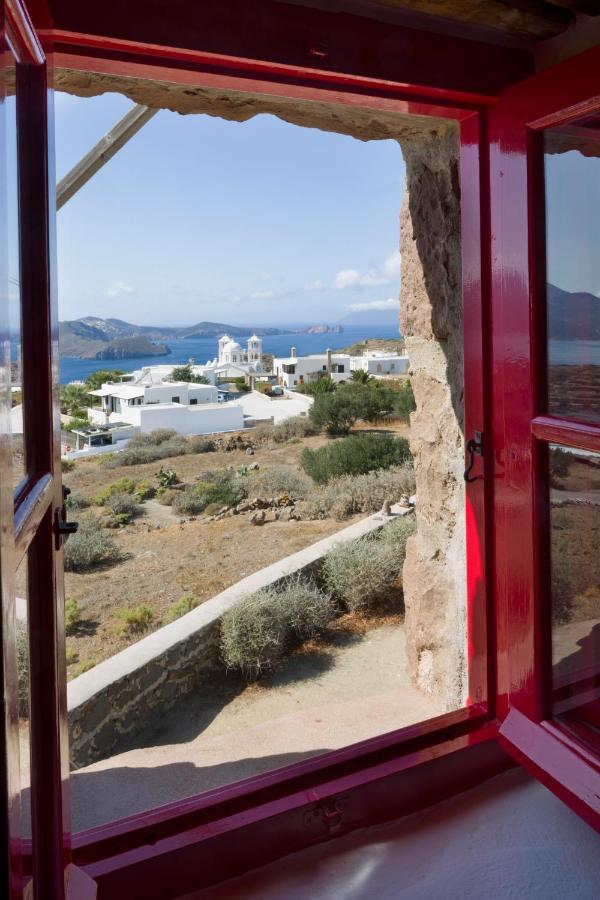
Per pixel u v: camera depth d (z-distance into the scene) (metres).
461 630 2.12
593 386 1.39
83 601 7.04
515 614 1.55
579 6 1.27
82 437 24.84
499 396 1.57
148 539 9.52
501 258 1.50
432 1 1.26
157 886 1.34
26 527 0.61
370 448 11.82
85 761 3.71
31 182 0.76
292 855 1.47
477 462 1.69
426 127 1.91
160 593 7.21
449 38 1.40
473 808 1.59
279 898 1.35
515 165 1.42
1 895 0.41
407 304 2.21
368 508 9.66
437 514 2.19
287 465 15.54
